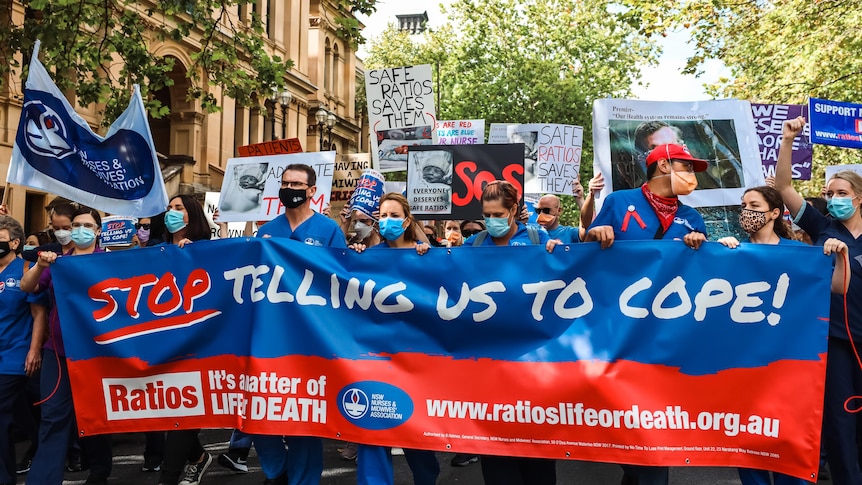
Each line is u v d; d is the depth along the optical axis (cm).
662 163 474
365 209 714
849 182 529
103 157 584
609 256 460
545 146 1057
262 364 502
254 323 508
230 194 895
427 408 477
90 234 595
